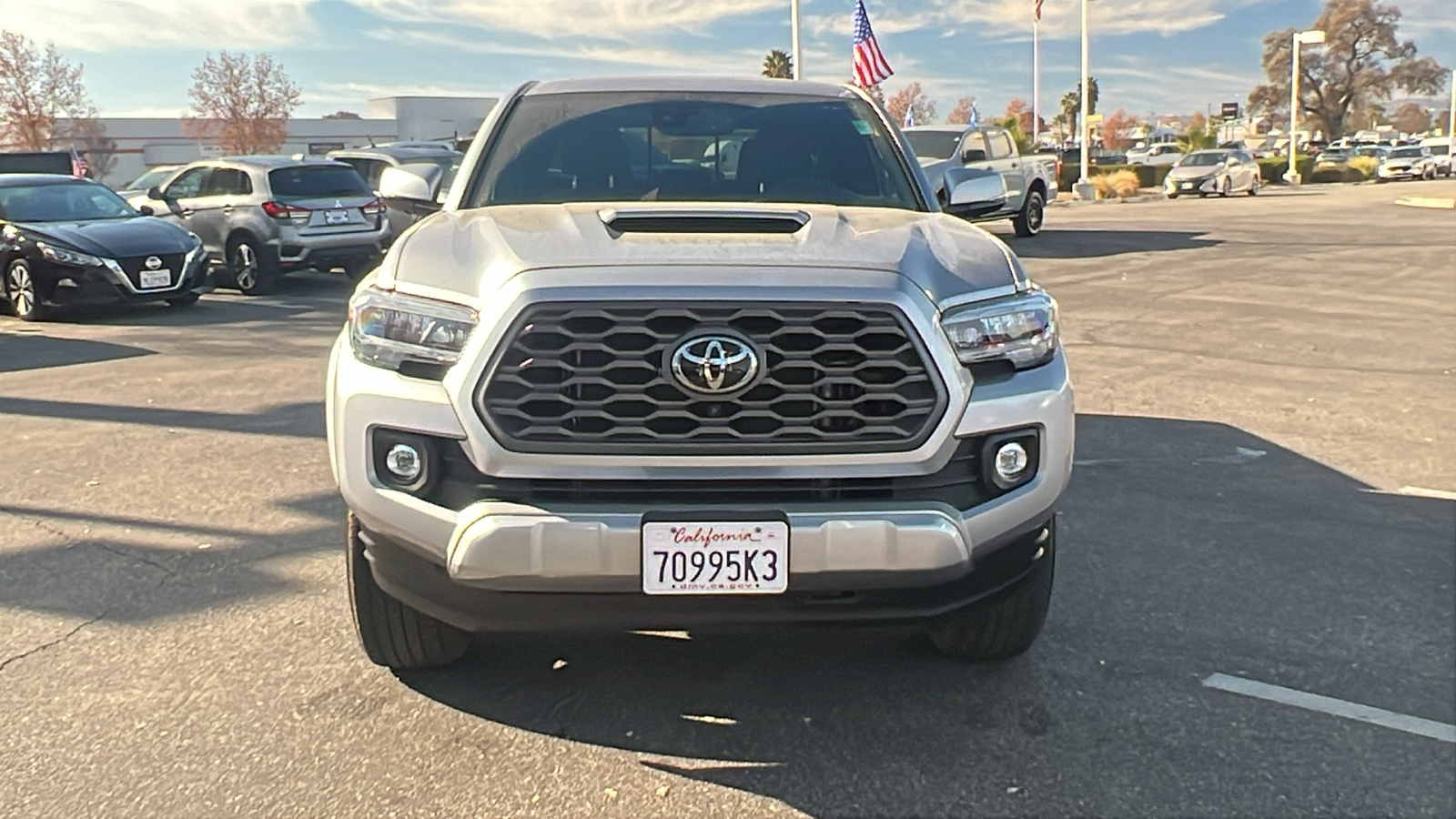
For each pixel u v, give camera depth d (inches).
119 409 304.2
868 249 129.0
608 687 145.4
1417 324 426.3
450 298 123.2
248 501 221.3
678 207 149.8
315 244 566.9
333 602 171.9
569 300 117.4
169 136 2952.8
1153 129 4847.4
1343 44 3575.3
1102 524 206.4
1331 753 129.1
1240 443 261.9
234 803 119.0
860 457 118.6
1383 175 2252.7
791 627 122.4
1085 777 124.4
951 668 150.5
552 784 123.3
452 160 725.9
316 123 2965.1
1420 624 163.5
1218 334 407.8
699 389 117.4
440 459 121.6
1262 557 189.9
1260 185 1861.5
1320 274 581.0
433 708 139.6
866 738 132.9
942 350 121.0
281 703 140.3
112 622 164.4
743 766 127.0
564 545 114.9
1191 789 122.0
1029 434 127.0
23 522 209.0
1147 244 760.3
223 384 337.1
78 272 471.2
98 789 121.4
